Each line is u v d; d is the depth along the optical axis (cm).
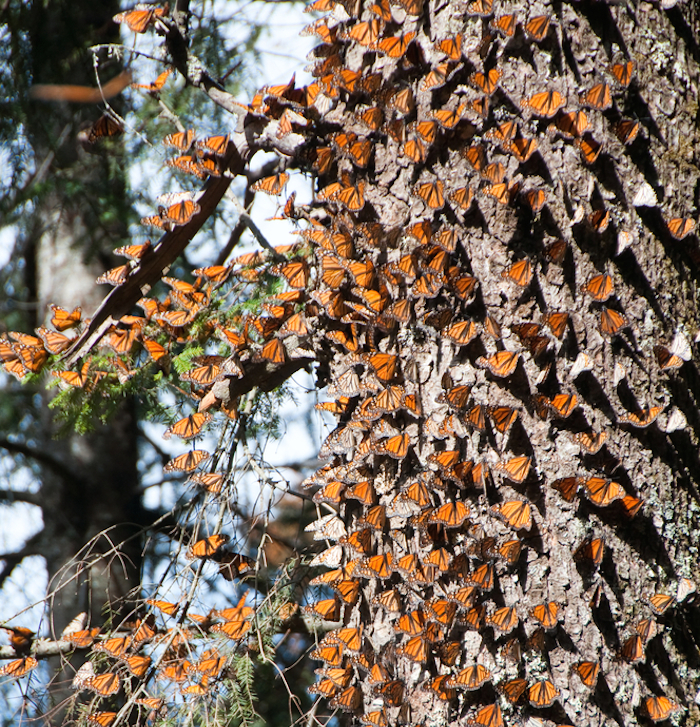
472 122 1814
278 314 1855
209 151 1855
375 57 1828
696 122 1817
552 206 1809
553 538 1802
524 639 1800
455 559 1806
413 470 1817
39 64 2492
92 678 1878
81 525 2822
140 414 3036
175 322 1888
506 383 1808
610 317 1805
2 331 3078
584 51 1812
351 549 1831
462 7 1817
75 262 2925
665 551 1803
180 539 1902
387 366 1820
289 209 1852
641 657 1795
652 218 1812
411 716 1809
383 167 1827
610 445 1803
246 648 1883
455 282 1811
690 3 1822
